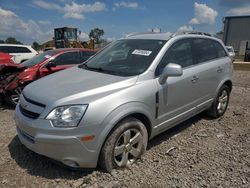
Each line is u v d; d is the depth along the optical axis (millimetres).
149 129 3838
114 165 3402
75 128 3014
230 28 35312
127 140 3471
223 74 5461
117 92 3355
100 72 4016
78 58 7941
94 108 3104
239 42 34750
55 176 3377
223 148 4184
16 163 3688
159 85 3818
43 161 3725
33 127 3135
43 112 3137
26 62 7555
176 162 3742
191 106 4613
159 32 4852
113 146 3311
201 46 5008
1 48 15312
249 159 3811
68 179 3312
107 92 3322
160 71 3926
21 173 3449
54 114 3062
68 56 7715
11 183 3236
